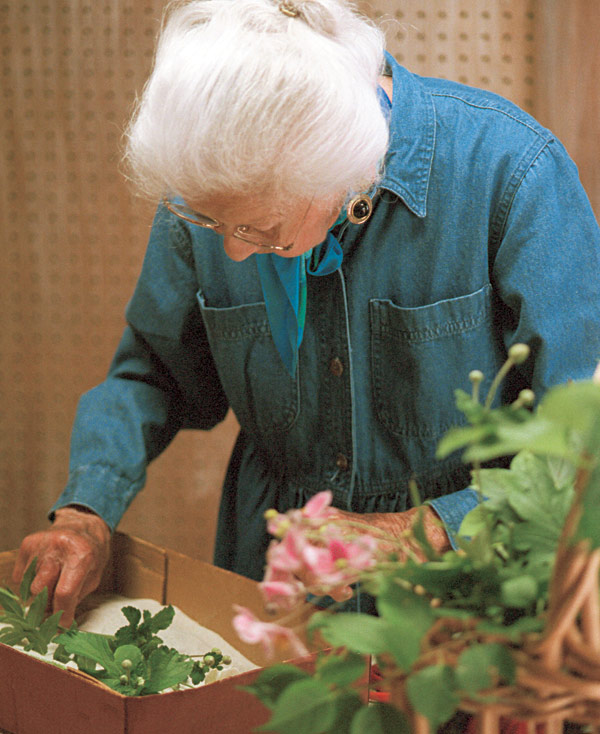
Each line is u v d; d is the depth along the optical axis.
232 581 1.17
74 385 2.34
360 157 0.94
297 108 0.89
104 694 0.82
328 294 1.22
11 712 0.93
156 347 1.41
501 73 1.99
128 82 2.18
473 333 1.19
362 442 1.26
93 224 2.26
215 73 0.89
